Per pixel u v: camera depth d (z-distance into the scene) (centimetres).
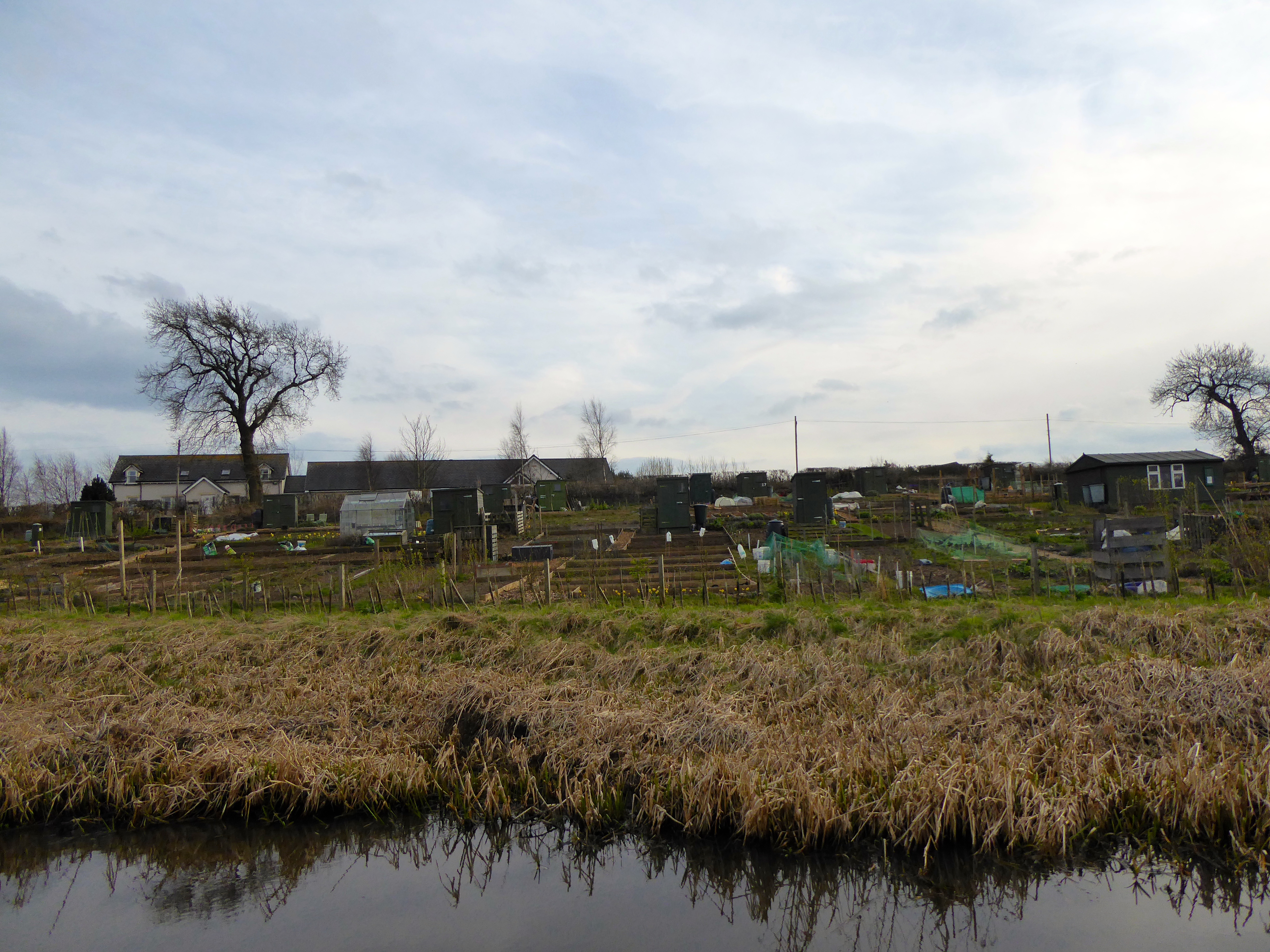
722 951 517
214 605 1330
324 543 2695
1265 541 1212
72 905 591
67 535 3312
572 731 768
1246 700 708
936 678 856
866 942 521
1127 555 1153
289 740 767
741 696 826
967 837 600
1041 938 512
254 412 4884
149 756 754
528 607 1205
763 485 4231
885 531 2316
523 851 653
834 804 614
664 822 645
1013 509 3152
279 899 594
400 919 563
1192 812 584
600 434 6425
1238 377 5191
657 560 1560
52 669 1058
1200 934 506
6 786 704
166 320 4553
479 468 6425
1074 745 665
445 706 835
